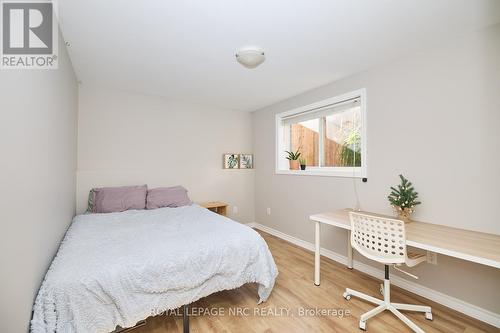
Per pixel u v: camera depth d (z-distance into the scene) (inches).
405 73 85.5
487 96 67.5
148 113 133.3
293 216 136.8
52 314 44.9
